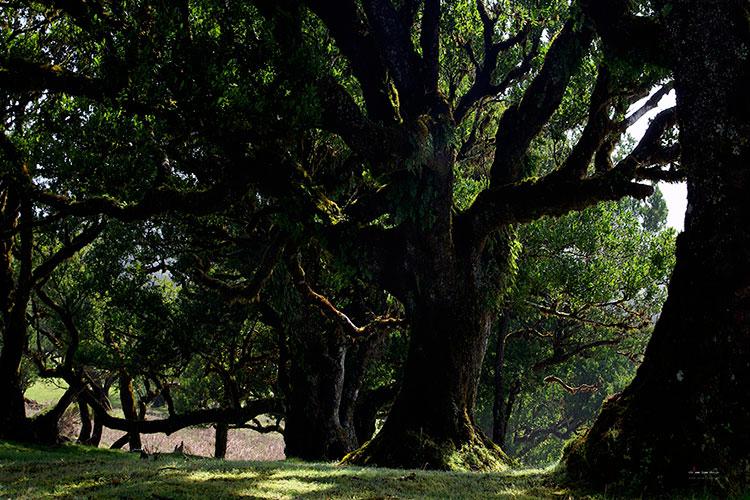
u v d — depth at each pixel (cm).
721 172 834
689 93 872
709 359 796
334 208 1462
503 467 1469
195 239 2194
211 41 1287
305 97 1243
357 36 1456
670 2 902
